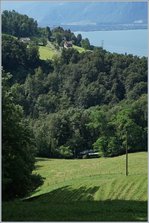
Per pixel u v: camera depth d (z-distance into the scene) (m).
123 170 75.69
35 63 135.50
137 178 39.12
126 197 35.50
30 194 40.25
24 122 33.19
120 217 20.25
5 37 132.00
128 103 107.75
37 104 115.50
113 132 98.12
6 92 29.34
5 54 128.62
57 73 128.12
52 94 119.94
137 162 81.31
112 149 95.50
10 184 30.48
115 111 99.50
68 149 101.06
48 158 96.12
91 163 87.12
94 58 124.75
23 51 133.12
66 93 122.25
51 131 104.56
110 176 48.78
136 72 117.62
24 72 129.62
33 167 37.22
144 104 93.94
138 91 112.81
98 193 37.25
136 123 93.50
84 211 21.66
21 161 30.28
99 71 123.44
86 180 43.31
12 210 20.47
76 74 125.19
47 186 49.06
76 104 120.06
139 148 93.56
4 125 28.31
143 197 34.84
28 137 32.69
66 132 105.81
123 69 120.44
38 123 104.06
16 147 30.44
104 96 117.75
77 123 105.75
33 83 119.94
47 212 20.61
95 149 98.69
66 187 39.06
